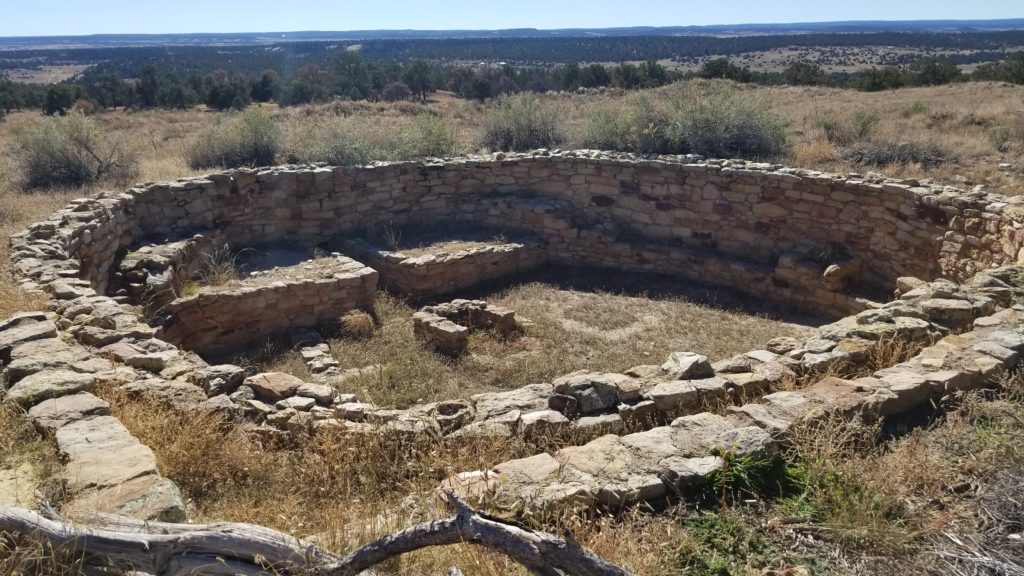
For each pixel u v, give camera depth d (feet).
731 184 41.34
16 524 9.78
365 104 111.14
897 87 110.83
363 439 17.10
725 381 19.53
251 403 19.69
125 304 29.71
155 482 11.95
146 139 71.61
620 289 40.81
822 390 17.20
